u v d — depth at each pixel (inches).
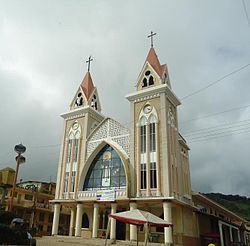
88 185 1411.2
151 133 1289.4
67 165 1523.1
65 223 2164.1
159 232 1179.9
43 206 2064.5
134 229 1122.7
